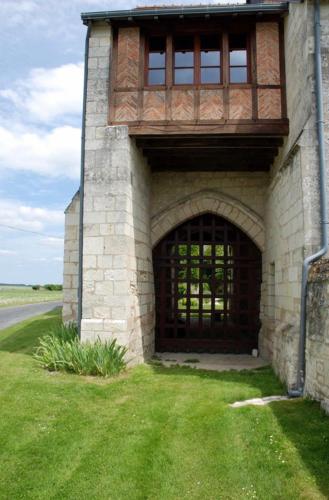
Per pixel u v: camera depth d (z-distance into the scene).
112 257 7.58
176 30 8.02
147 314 9.22
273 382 6.62
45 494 3.49
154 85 7.97
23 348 9.62
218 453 4.08
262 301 9.52
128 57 7.98
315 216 6.01
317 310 5.31
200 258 10.12
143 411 5.26
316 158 6.11
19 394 5.79
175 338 10.03
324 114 6.19
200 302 10.12
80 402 5.59
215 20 7.85
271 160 9.09
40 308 27.42
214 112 7.75
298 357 5.93
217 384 6.47
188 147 8.27
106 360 6.85
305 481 3.48
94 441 4.43
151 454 4.14
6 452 4.18
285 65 7.71
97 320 7.49
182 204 9.87
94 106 7.88
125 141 7.73
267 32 7.83
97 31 8.00
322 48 6.29
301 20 6.57
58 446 4.31
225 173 9.88
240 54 8.14
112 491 3.52
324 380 5.02
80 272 7.72
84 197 7.75
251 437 4.32
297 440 4.17
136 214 8.43
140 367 7.72
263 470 3.72
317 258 5.85
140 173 8.77
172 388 6.24
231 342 9.87
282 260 7.48
